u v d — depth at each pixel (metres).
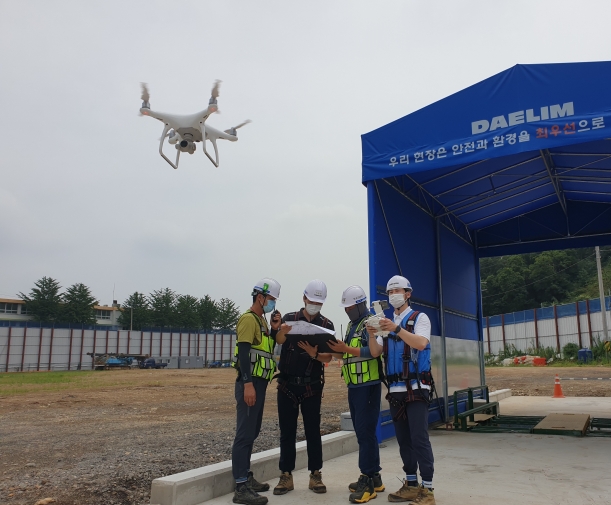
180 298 90.25
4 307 72.38
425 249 10.23
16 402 16.47
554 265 63.94
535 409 12.08
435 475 5.48
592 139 6.67
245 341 4.49
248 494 4.45
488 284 68.12
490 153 7.29
